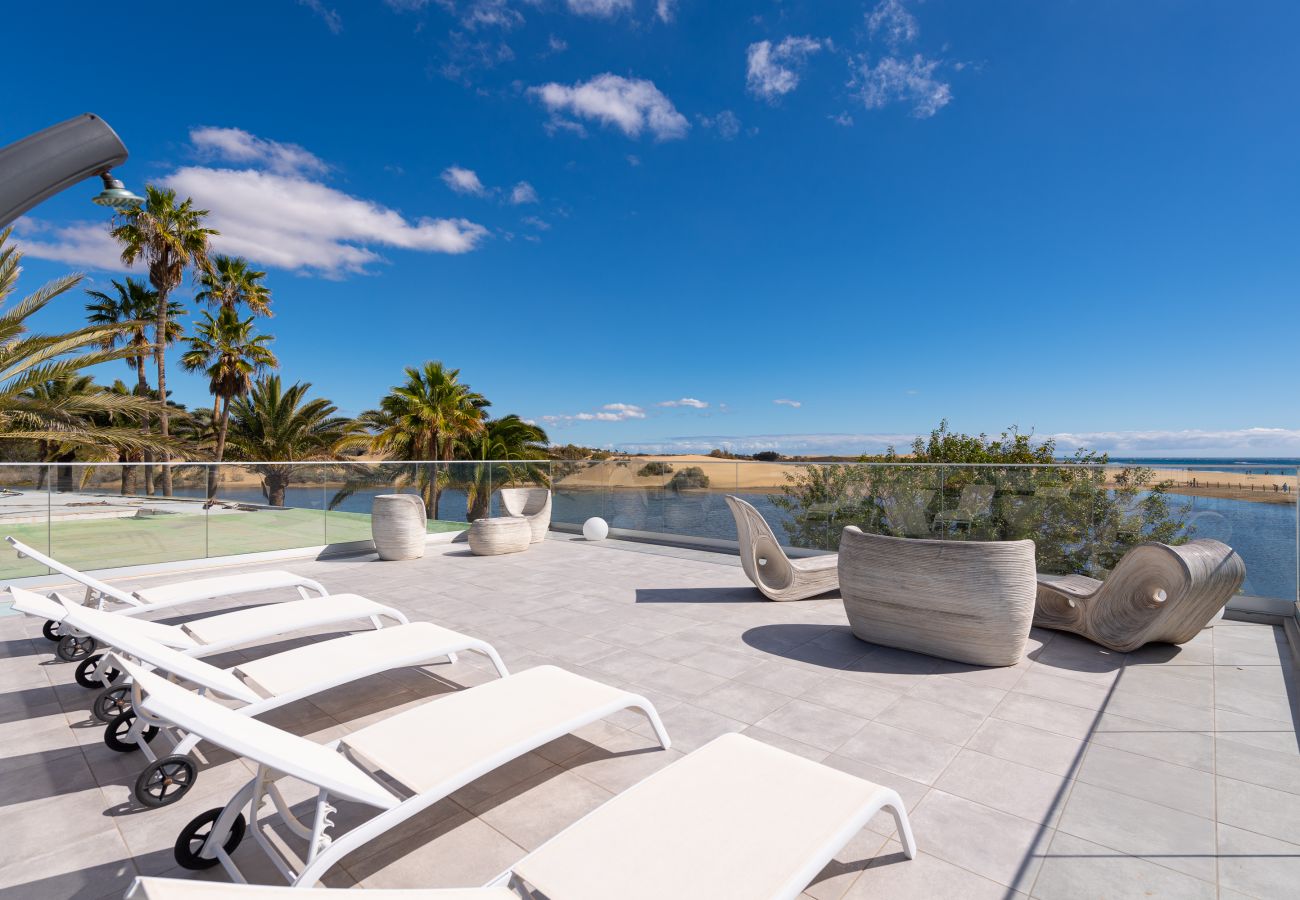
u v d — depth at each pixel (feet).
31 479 22.25
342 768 6.82
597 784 9.00
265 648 15.51
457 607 19.13
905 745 10.16
